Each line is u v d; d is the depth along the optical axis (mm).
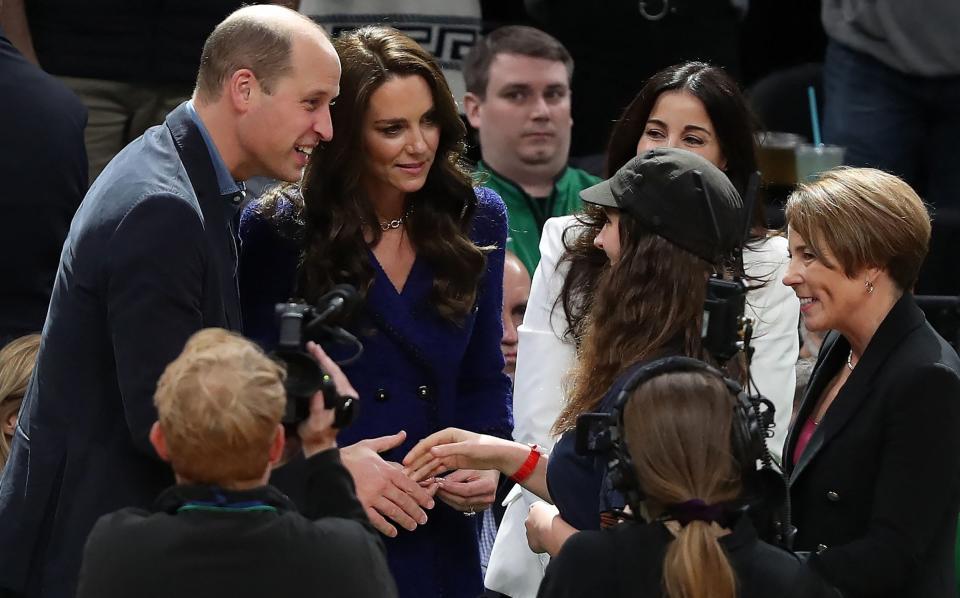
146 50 21594
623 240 12031
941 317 17812
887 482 11844
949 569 12219
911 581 12023
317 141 12906
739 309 11594
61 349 12297
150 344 11844
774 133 22281
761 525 11070
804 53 25594
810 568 10773
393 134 13578
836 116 23188
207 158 12609
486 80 20594
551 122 20516
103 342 12234
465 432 13641
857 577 11531
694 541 10031
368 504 13414
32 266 17672
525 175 20656
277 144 12688
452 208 14148
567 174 21125
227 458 10016
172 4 21547
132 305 11875
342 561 10180
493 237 14570
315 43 12695
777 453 14031
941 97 22469
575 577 10383
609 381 11852
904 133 22750
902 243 12328
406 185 13664
